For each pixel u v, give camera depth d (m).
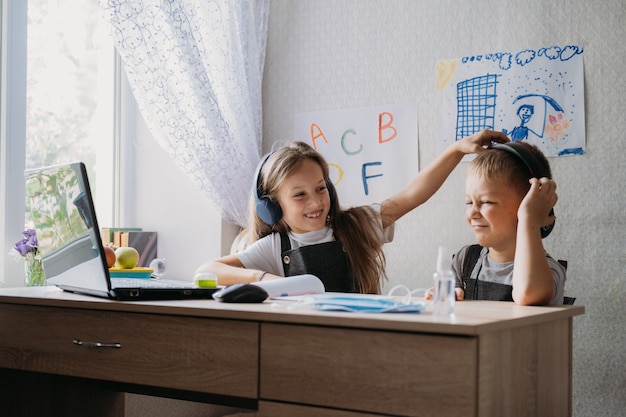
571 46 2.07
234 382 1.18
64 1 2.27
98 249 1.32
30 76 2.15
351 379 1.08
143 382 1.27
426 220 2.24
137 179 2.45
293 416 1.13
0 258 2.01
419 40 2.28
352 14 2.38
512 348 1.10
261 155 2.49
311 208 1.85
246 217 2.35
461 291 1.52
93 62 2.38
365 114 2.35
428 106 2.26
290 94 2.47
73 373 1.36
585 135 2.04
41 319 1.41
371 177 2.33
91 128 2.37
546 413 1.24
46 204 1.54
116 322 1.31
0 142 2.01
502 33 2.16
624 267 1.99
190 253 2.38
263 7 2.46
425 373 1.02
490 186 1.64
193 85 2.11
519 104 2.13
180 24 2.06
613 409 1.99
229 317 1.18
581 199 2.04
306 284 1.46
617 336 1.99
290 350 1.13
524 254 1.40
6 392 1.58
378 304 1.17
